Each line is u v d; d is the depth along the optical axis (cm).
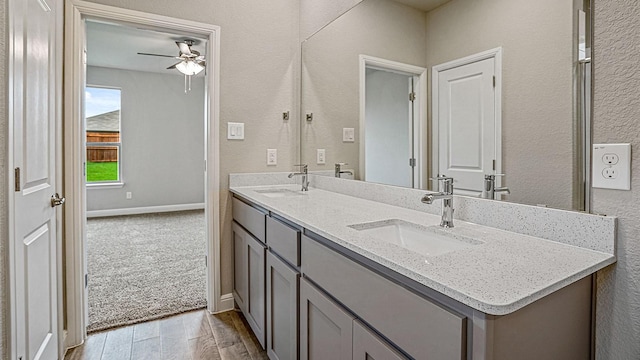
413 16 162
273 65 247
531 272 81
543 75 111
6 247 119
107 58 510
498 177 126
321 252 120
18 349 126
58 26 176
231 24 232
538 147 113
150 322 216
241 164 238
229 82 232
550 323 81
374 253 93
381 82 182
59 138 177
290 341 144
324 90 229
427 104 156
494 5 127
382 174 183
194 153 647
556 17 107
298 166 257
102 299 246
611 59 94
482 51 131
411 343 82
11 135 120
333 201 184
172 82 624
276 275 158
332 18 220
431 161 154
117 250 375
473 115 135
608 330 94
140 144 602
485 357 67
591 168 99
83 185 197
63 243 188
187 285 274
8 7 118
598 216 96
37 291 146
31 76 140
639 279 90
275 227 159
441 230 122
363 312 99
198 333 204
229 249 236
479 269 82
